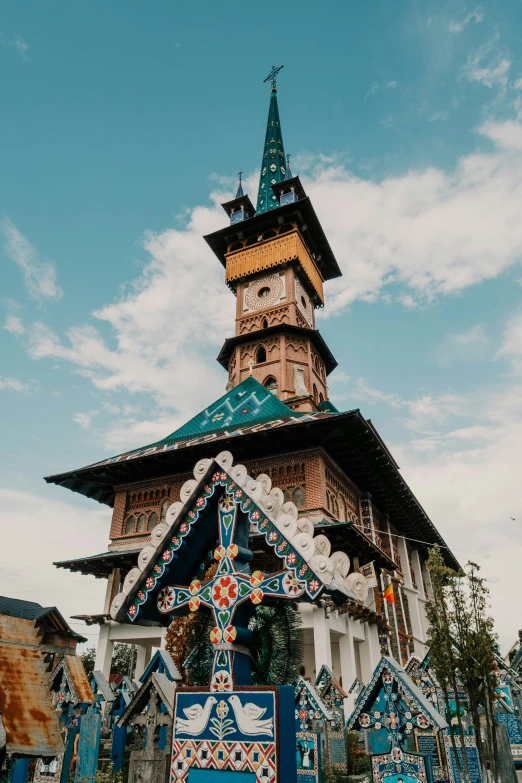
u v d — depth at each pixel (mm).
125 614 5305
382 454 26844
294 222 41844
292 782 4184
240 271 42219
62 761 11070
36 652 4465
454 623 12297
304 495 24750
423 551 43219
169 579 5496
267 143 57438
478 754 12055
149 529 27984
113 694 16906
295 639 5172
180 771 4594
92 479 30453
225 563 5066
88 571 28156
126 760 14117
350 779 13633
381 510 34656
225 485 5273
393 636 28406
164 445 28797
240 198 46312
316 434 24703
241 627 4895
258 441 25469
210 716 4605
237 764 4297
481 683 12023
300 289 41844
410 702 7836
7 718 3838
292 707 4500
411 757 7703
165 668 10320
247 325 40312
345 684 22188
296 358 37750
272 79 62562
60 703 11508
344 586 4492
